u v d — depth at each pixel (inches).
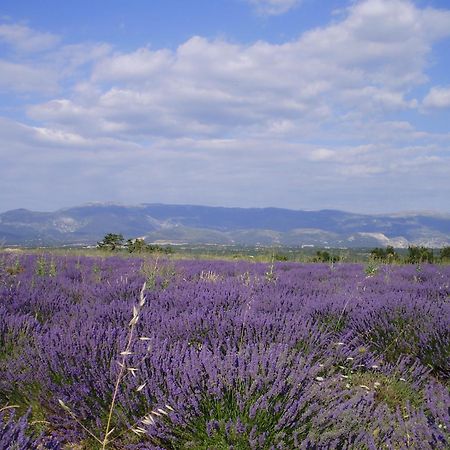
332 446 114.0
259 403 126.9
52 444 107.0
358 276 445.4
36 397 148.8
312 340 193.9
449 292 346.0
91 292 303.3
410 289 348.5
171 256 733.3
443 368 199.2
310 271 508.1
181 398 130.7
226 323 199.5
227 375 135.6
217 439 123.1
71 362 156.7
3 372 159.9
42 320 233.0
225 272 483.8
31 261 480.4
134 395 136.1
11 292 272.7
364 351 196.4
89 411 136.3
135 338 164.2
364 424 126.0
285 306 256.8
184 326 198.4
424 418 125.1
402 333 224.7
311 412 126.6
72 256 590.6
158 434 126.4
